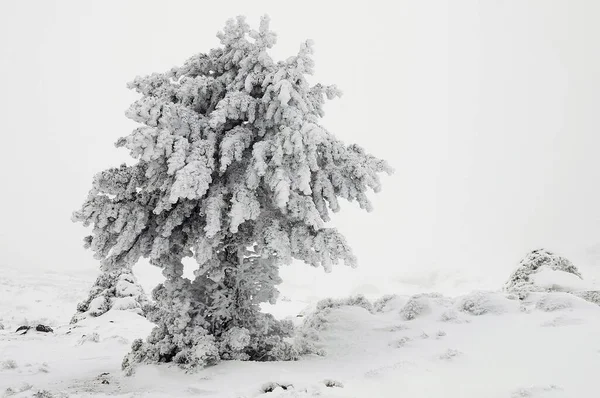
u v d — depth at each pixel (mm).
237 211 7414
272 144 7902
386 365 6594
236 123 8703
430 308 9500
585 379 4910
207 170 7473
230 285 8383
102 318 15836
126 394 5812
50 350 10719
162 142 7109
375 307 11125
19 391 6094
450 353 6523
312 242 7863
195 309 8039
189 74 9219
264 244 7746
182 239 8297
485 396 4836
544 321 7609
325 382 5832
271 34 8562
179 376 6777
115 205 7570
